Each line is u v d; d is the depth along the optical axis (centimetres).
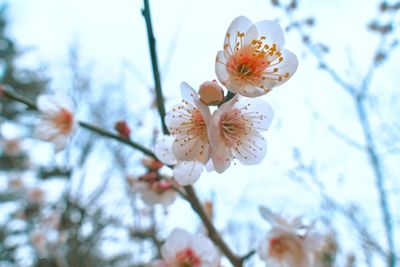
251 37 16
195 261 20
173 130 17
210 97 15
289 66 16
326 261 41
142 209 40
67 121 22
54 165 81
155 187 20
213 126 15
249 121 17
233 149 16
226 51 15
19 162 86
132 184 24
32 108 22
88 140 79
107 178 74
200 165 17
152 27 18
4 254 97
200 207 19
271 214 20
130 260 65
